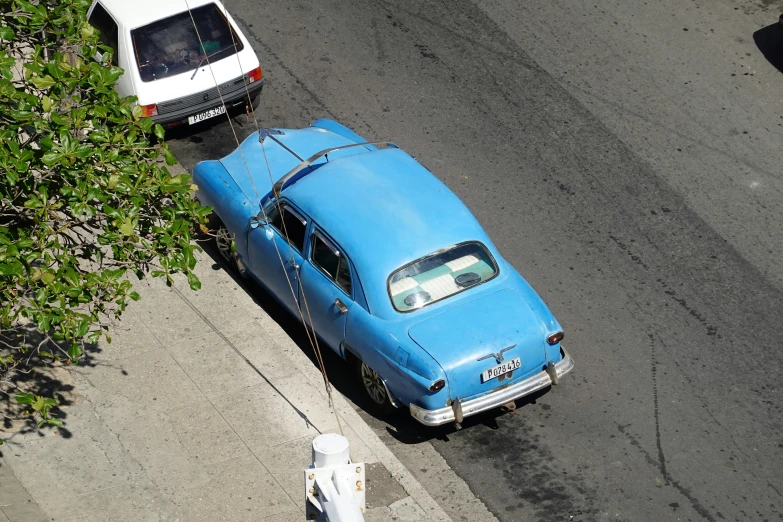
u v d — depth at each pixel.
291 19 32.16
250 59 27.22
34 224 15.18
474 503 17.38
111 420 18.53
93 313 15.03
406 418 19.28
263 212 20.84
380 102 28.59
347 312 18.86
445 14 32.50
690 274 22.80
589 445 18.53
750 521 16.97
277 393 19.39
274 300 22.20
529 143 27.11
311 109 28.33
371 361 18.58
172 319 21.12
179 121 26.47
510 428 18.95
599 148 26.94
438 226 19.41
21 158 14.11
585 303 21.95
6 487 16.78
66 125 14.59
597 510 17.20
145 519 16.52
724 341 20.94
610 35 31.59
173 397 19.14
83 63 15.62
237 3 32.97
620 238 23.88
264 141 23.20
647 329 21.25
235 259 22.58
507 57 30.56
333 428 18.61
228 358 20.20
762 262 23.20
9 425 18.22
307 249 19.80
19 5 16.36
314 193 20.11
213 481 17.33
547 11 32.72
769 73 30.02
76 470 17.41
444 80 29.56
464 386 17.67
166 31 26.50
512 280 19.31
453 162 26.33
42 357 19.69
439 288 18.69
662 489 17.59
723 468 18.02
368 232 19.08
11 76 14.95
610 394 19.66
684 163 26.41
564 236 23.92
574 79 29.66
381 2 33.03
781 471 17.95
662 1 33.31
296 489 17.23
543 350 18.33
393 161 21.12
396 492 17.38
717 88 29.33
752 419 19.06
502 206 24.84
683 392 19.67
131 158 15.48
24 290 14.97
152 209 16.17
